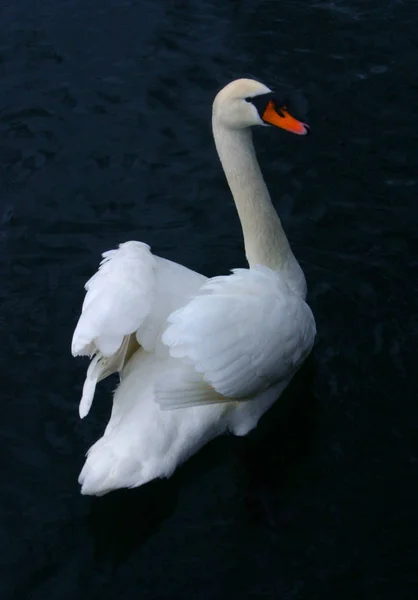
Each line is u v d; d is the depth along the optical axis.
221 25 13.32
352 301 10.04
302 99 12.26
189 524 8.22
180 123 12.16
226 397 8.23
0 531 8.21
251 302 8.26
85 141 12.05
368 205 11.04
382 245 10.59
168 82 12.65
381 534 8.01
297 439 8.83
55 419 9.08
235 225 11.00
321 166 11.51
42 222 11.13
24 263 10.67
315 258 10.53
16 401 9.25
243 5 13.58
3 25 13.54
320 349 9.56
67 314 10.07
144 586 7.78
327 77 12.51
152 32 13.29
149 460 7.92
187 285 8.64
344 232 10.77
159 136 12.03
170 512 8.32
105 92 12.60
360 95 12.27
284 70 12.63
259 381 8.34
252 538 8.07
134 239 10.91
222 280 8.38
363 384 9.22
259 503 8.33
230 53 12.92
